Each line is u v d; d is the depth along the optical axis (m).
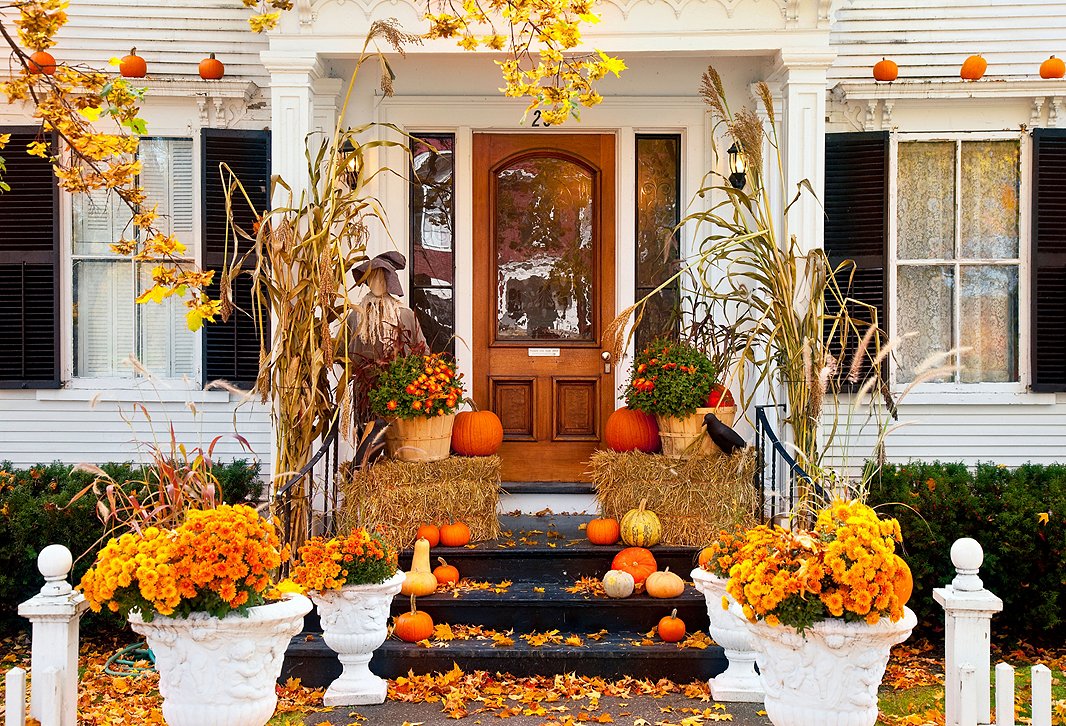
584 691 4.85
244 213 6.80
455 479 5.92
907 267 6.93
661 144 7.11
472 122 6.93
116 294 7.00
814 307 5.55
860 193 6.76
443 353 6.28
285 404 5.61
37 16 4.47
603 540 5.86
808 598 3.21
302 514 5.61
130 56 6.42
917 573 5.70
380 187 6.93
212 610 3.41
